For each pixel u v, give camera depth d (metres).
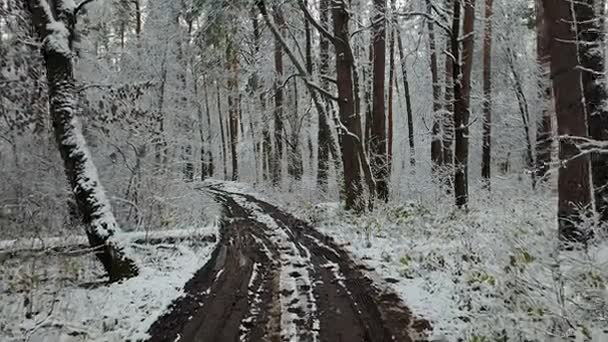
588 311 4.87
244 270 9.12
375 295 7.07
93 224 8.81
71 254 9.62
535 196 13.24
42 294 7.09
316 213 16.86
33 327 5.82
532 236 7.05
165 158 19.44
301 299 6.96
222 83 30.03
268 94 25.61
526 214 9.88
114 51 18.91
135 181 14.91
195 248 11.83
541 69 20.17
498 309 5.44
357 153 16.33
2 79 10.31
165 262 9.98
